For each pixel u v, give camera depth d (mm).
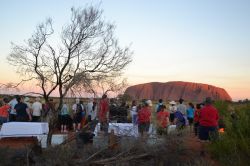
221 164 9375
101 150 9773
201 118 11875
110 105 14867
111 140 10453
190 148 10523
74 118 18531
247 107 10391
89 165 9352
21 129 12000
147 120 14352
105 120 11961
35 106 18953
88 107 18250
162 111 14461
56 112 12578
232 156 9391
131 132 11516
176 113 17219
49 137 11586
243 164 8961
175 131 10648
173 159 9953
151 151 9766
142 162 9617
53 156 9578
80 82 14516
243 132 9750
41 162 9461
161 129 12273
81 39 17109
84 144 10672
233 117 10547
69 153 9555
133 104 18203
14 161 9703
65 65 14039
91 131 11125
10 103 19031
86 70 16234
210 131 11547
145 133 10492
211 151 10195
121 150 10023
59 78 13594
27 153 9484
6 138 11555
